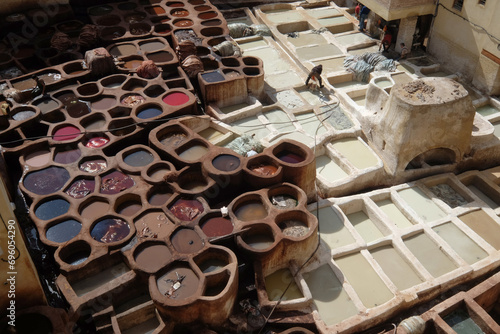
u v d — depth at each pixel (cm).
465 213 1630
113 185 1455
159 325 1187
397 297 1328
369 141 1834
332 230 1520
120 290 1221
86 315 1199
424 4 2102
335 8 2616
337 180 1653
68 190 1443
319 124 1848
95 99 1766
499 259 1465
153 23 2216
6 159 1546
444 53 2147
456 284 1420
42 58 1944
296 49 2275
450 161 1803
